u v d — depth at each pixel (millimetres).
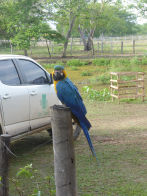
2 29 39438
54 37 35438
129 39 61750
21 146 7496
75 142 7816
